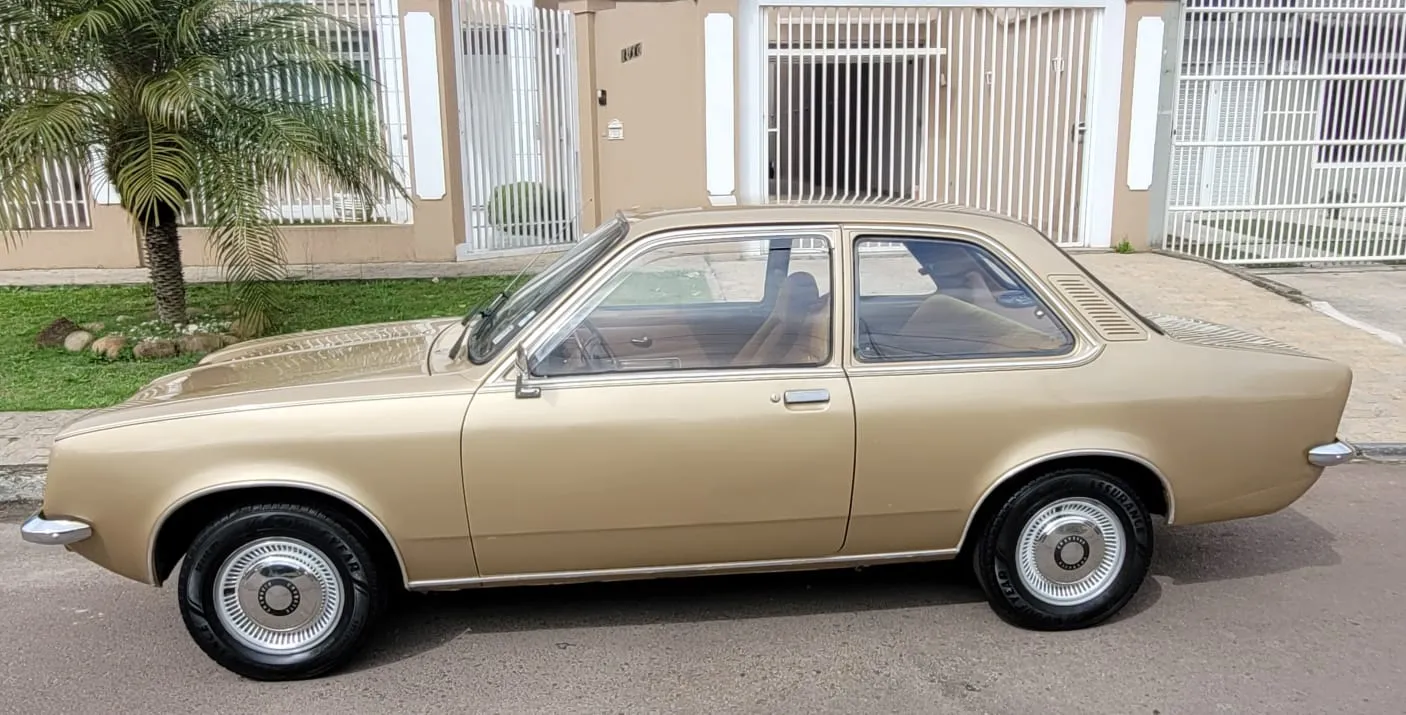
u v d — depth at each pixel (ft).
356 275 36.86
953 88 40.52
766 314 13.70
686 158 40.81
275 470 11.98
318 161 26.71
